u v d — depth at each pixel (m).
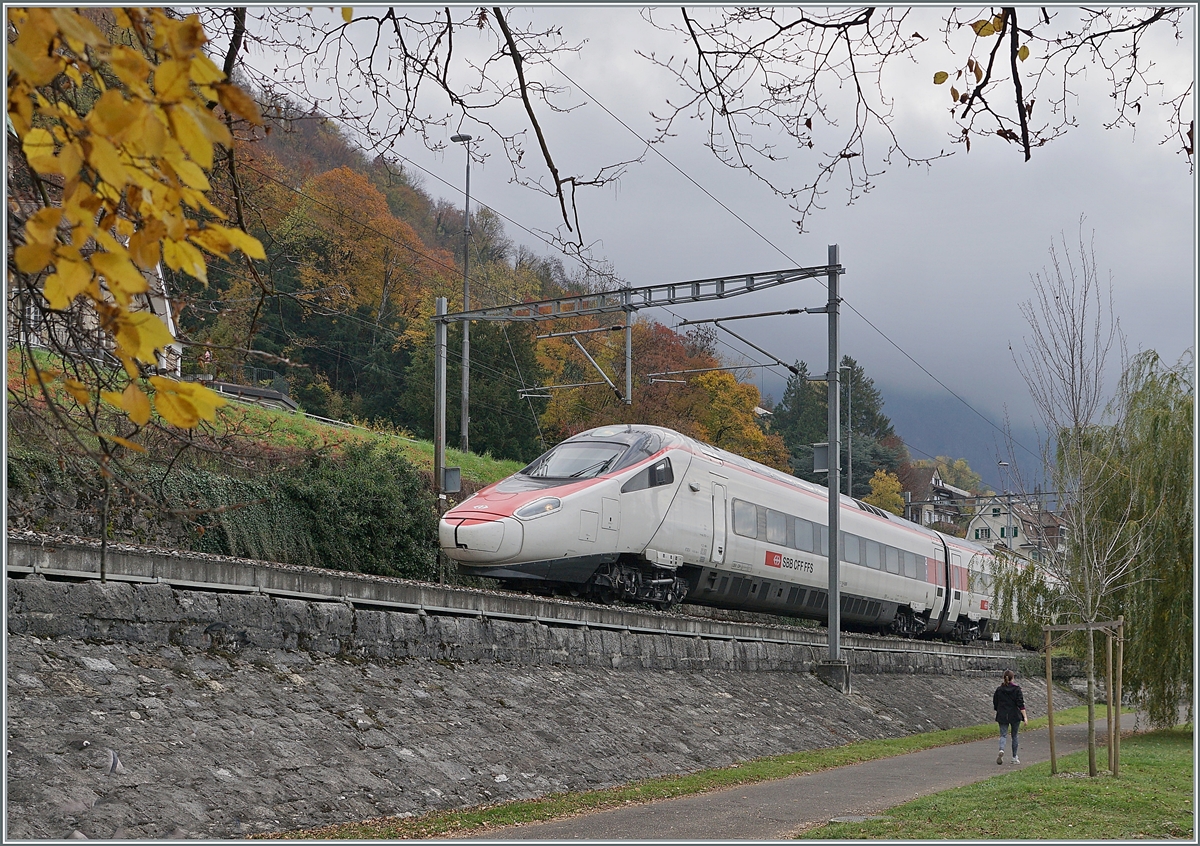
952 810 12.17
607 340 56.91
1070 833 10.63
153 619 11.70
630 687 18.98
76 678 10.30
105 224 3.43
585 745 15.37
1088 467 19.75
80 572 11.30
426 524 22.64
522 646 17.34
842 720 23.75
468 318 26.06
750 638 24.47
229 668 12.20
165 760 9.85
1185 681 22.92
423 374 50.50
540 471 22.78
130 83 2.84
